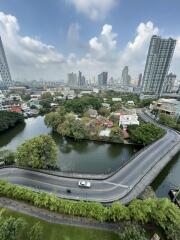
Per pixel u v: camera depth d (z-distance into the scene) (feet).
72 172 195.62
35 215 136.15
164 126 420.77
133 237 103.71
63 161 259.39
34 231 109.81
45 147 204.23
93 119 442.09
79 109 552.41
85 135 342.85
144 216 124.26
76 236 120.47
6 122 380.78
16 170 199.41
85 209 130.62
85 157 275.39
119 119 433.89
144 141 300.81
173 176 232.73
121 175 196.54
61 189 168.76
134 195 164.25
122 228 119.44
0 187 149.69
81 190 168.55
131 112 531.50
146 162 229.45
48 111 618.03
